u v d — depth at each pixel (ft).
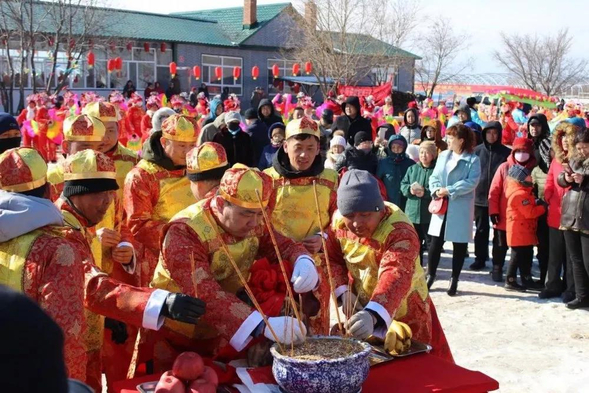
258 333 8.80
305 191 13.62
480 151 26.48
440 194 22.89
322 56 104.63
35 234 8.42
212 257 9.70
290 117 49.88
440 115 57.62
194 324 9.20
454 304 22.82
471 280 25.77
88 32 92.68
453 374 8.98
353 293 11.44
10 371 3.32
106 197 10.59
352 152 26.53
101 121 14.71
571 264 22.36
